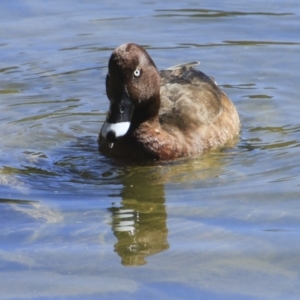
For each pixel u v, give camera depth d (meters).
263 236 25.17
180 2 50.62
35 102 39.19
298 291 22.00
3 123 36.62
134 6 50.12
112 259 24.00
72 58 43.88
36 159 32.44
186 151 32.47
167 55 44.31
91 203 28.09
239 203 27.77
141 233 25.69
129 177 30.52
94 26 47.47
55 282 22.67
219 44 45.31
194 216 26.84
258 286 22.31
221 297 21.75
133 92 30.41
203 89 35.72
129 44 30.66
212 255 24.09
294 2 49.88
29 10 49.28
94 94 40.22
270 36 45.81
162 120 33.19
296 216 26.52
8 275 23.08
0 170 31.12
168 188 29.34
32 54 44.25
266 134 35.09
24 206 27.78
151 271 23.27
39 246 24.89
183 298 21.70
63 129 36.06
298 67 42.19
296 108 37.84
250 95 39.56
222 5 49.88
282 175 30.17
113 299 21.72
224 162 31.89
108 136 30.16
